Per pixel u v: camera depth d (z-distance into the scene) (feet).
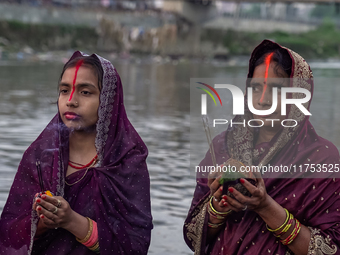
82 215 7.04
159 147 22.07
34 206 6.50
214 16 187.11
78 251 7.04
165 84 63.72
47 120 28.89
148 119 31.09
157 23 180.04
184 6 181.16
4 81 58.13
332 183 6.59
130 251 7.09
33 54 132.57
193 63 152.46
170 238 11.76
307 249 6.48
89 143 7.27
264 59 6.80
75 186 7.08
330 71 109.81
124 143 7.32
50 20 155.74
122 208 7.10
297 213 6.61
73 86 7.07
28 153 7.26
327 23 247.29
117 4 181.98
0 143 22.02
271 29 232.12
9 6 147.74
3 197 13.94
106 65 7.18
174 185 16.02
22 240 7.06
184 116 32.99
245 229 6.77
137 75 82.48
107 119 7.19
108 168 7.12
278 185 6.70
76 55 7.47
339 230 6.50
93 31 161.99
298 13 285.23
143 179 7.34
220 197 6.43
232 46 204.54
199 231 7.04
